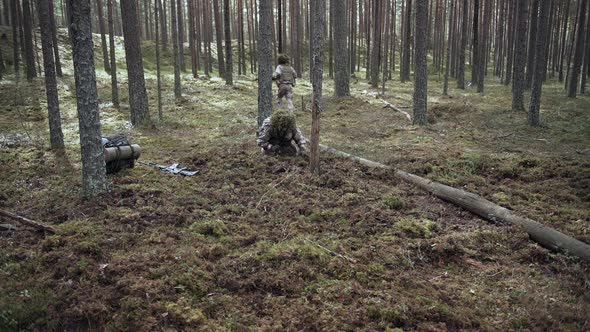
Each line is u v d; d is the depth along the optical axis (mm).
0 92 17312
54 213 6500
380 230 6051
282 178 8078
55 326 4172
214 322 4105
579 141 11234
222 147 10453
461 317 4164
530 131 12555
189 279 4617
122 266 4836
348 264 5055
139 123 13539
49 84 10203
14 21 19703
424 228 5984
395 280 4820
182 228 6039
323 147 9945
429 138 11531
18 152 10148
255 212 6586
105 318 4199
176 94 17891
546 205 6879
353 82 25219
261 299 4484
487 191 7457
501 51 30422
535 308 4320
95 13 38656
